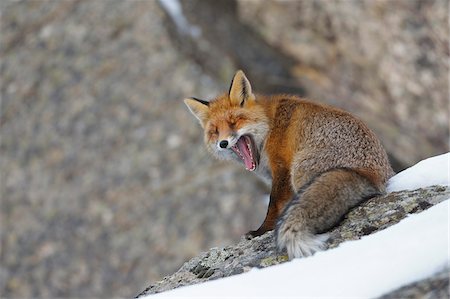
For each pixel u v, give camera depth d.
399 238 7.30
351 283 6.84
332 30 28.27
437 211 7.55
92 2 32.34
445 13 25.62
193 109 11.20
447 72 25.97
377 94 27.52
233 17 30.75
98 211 25.83
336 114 9.65
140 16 31.06
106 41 30.81
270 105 10.47
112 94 29.06
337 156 9.34
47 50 31.31
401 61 26.53
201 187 25.50
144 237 24.67
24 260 25.27
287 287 7.07
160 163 26.58
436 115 26.39
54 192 26.88
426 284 6.55
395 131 26.58
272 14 29.53
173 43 29.92
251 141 10.55
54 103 29.50
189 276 8.96
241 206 24.70
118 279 24.03
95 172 27.00
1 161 28.27
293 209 8.27
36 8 32.97
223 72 29.03
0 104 30.14
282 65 29.30
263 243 9.04
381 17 26.95
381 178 9.20
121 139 27.67
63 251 25.19
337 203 8.50
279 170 9.98
